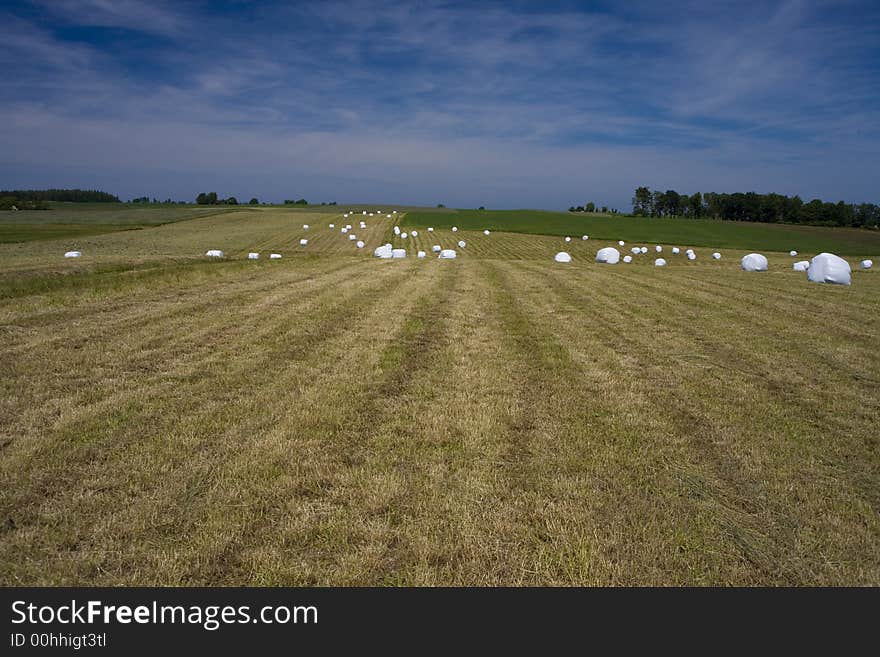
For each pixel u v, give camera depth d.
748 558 3.72
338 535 3.79
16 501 4.02
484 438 5.42
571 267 24.84
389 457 4.96
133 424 5.45
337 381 7.09
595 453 5.18
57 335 8.72
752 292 17.16
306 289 14.82
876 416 6.46
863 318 13.00
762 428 5.97
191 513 3.97
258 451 4.96
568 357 8.75
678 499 4.41
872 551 3.82
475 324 11.16
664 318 12.42
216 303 12.19
